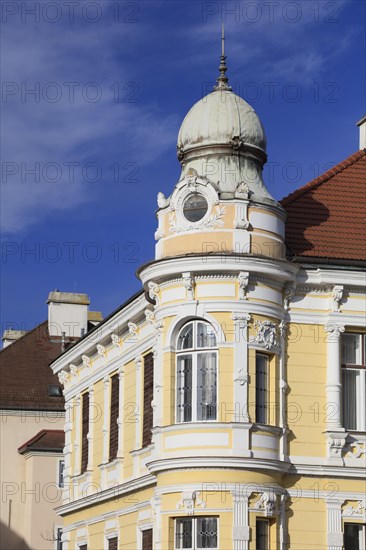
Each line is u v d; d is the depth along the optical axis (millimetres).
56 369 52906
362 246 38625
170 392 36094
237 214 36094
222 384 35344
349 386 37469
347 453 36625
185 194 36500
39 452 60656
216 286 35750
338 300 37219
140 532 40469
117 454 43750
